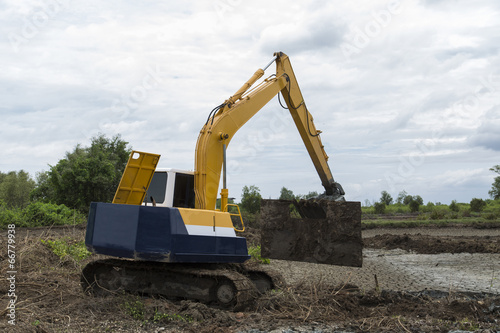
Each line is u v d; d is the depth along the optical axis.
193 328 6.64
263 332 6.55
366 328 6.72
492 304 7.51
